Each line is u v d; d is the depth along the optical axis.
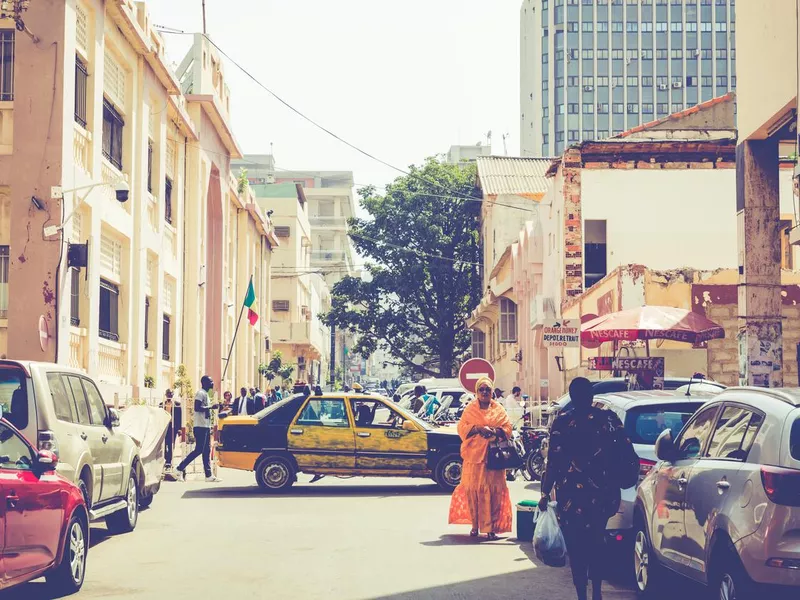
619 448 8.64
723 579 7.41
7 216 20.09
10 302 19.50
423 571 10.77
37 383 10.87
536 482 22.27
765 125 17.52
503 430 13.22
